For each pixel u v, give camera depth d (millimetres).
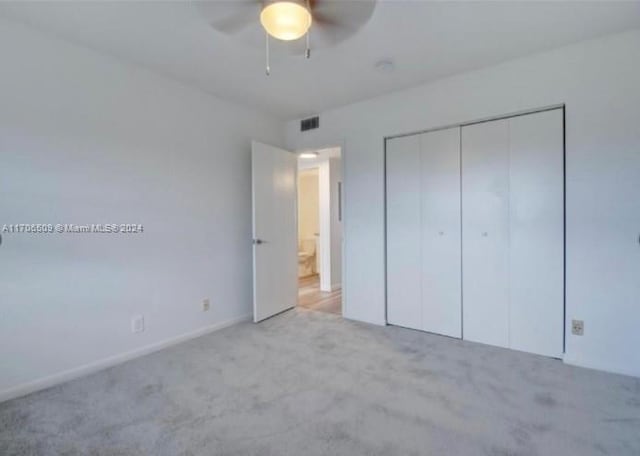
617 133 2326
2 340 2059
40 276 2209
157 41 2346
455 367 2488
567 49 2479
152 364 2572
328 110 3789
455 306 3088
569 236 2502
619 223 2332
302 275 6598
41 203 2211
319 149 3938
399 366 2518
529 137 2688
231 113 3521
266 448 1633
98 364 2475
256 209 3580
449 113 3006
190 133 3123
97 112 2480
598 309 2412
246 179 3713
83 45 2391
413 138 3270
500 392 2127
